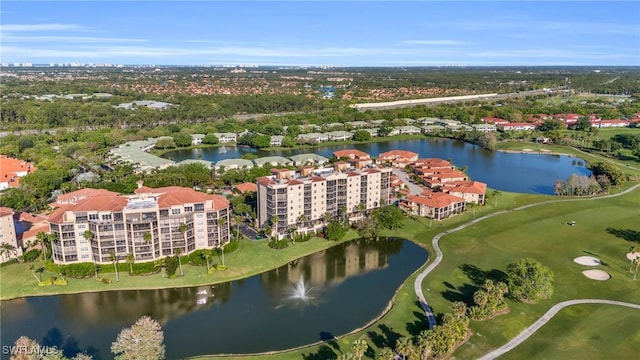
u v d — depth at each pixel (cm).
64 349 12181
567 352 11825
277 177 19888
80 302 14475
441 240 19312
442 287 15338
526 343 12188
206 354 11931
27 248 17488
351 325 13325
